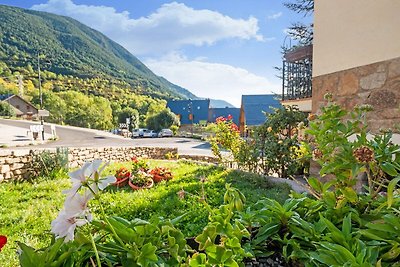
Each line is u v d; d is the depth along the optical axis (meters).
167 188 4.63
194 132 31.47
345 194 1.04
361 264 0.73
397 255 0.78
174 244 0.79
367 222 0.91
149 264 0.71
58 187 4.73
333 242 0.89
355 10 2.88
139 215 3.28
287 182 4.48
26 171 5.63
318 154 1.29
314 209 1.09
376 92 2.62
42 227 2.89
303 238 0.96
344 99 3.04
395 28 2.43
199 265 0.76
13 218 3.16
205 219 2.79
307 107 5.76
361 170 1.07
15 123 26.97
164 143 20.23
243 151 5.99
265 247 0.98
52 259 0.66
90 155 8.07
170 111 34.66
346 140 1.22
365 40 2.75
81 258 0.71
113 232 0.75
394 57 2.44
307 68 6.45
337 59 3.15
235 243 0.83
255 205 1.19
